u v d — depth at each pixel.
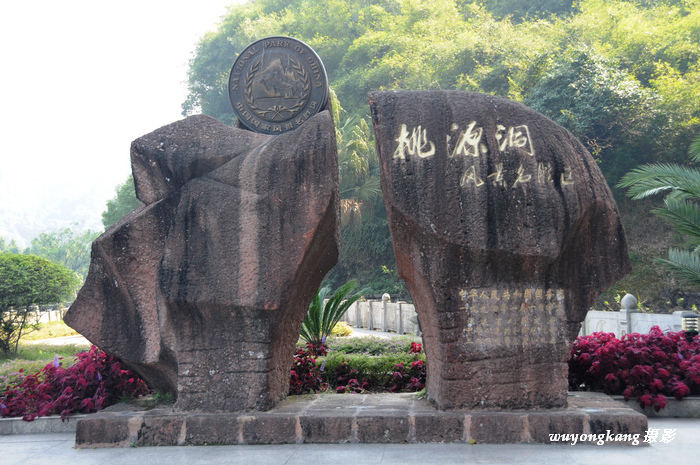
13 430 4.74
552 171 4.14
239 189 4.28
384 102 4.32
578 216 4.09
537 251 4.01
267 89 5.31
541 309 4.11
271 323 4.19
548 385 4.05
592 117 17.73
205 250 4.23
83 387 4.91
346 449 3.76
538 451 3.62
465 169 4.11
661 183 5.20
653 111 18.00
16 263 11.73
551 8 26.02
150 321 4.31
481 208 4.06
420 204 4.07
